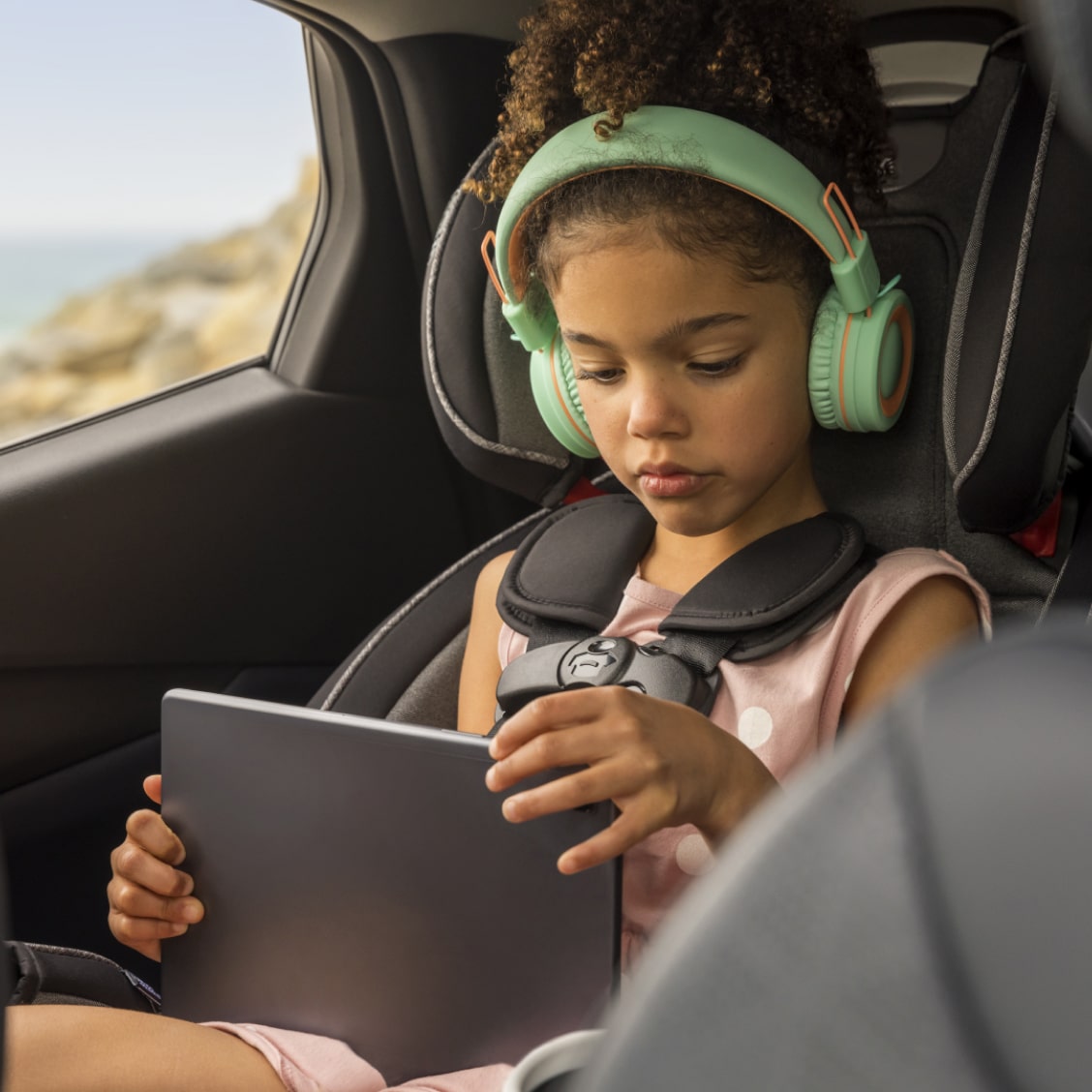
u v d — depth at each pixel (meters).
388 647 1.21
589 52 0.90
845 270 0.91
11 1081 0.73
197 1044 0.78
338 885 0.79
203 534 1.50
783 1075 0.26
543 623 1.09
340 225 1.61
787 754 0.96
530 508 1.74
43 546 1.38
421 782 0.76
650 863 0.96
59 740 1.41
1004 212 0.95
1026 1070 0.24
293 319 1.64
